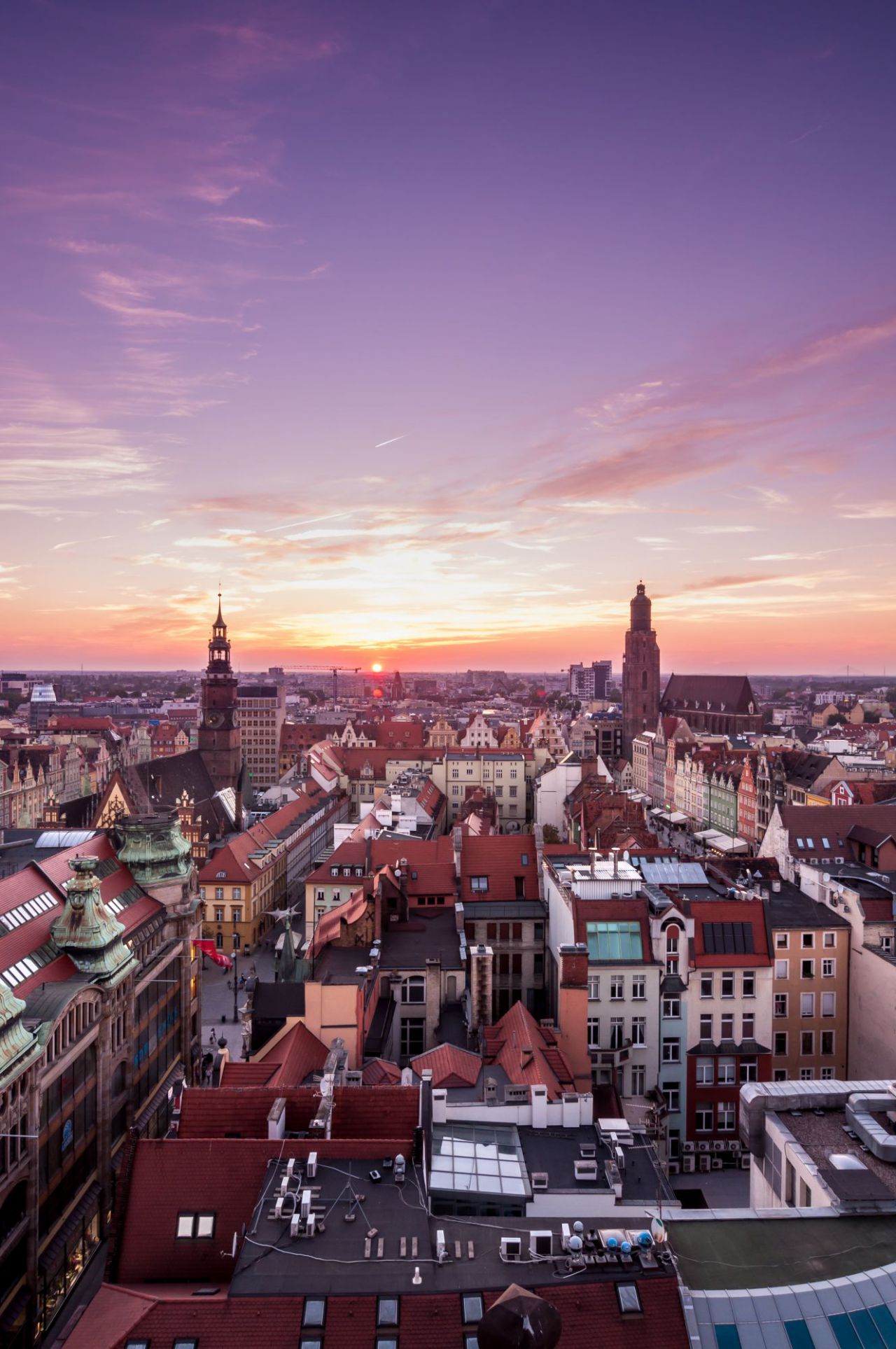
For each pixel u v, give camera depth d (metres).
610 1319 35.50
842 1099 49.59
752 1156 51.88
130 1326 36.16
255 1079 59.69
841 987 82.75
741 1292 36.69
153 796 168.75
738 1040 78.06
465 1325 35.38
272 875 151.75
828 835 115.25
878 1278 37.41
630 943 77.31
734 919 79.81
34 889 73.00
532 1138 53.03
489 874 97.06
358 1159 46.50
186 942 89.06
